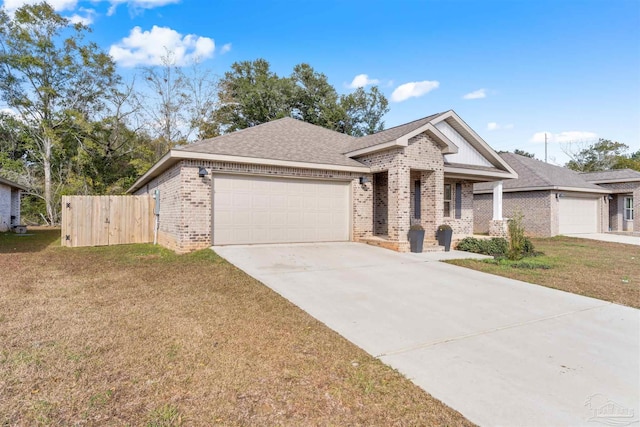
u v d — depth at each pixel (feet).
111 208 43.62
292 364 11.99
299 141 43.75
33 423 8.38
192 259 29.19
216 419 8.82
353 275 25.48
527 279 25.90
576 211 71.00
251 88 102.78
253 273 24.89
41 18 83.97
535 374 11.79
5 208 66.03
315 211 38.86
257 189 35.78
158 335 14.02
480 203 73.67
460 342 14.39
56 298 18.94
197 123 95.20
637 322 17.31
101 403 9.29
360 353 13.08
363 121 127.13
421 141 38.91
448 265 30.35
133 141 93.50
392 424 8.93
